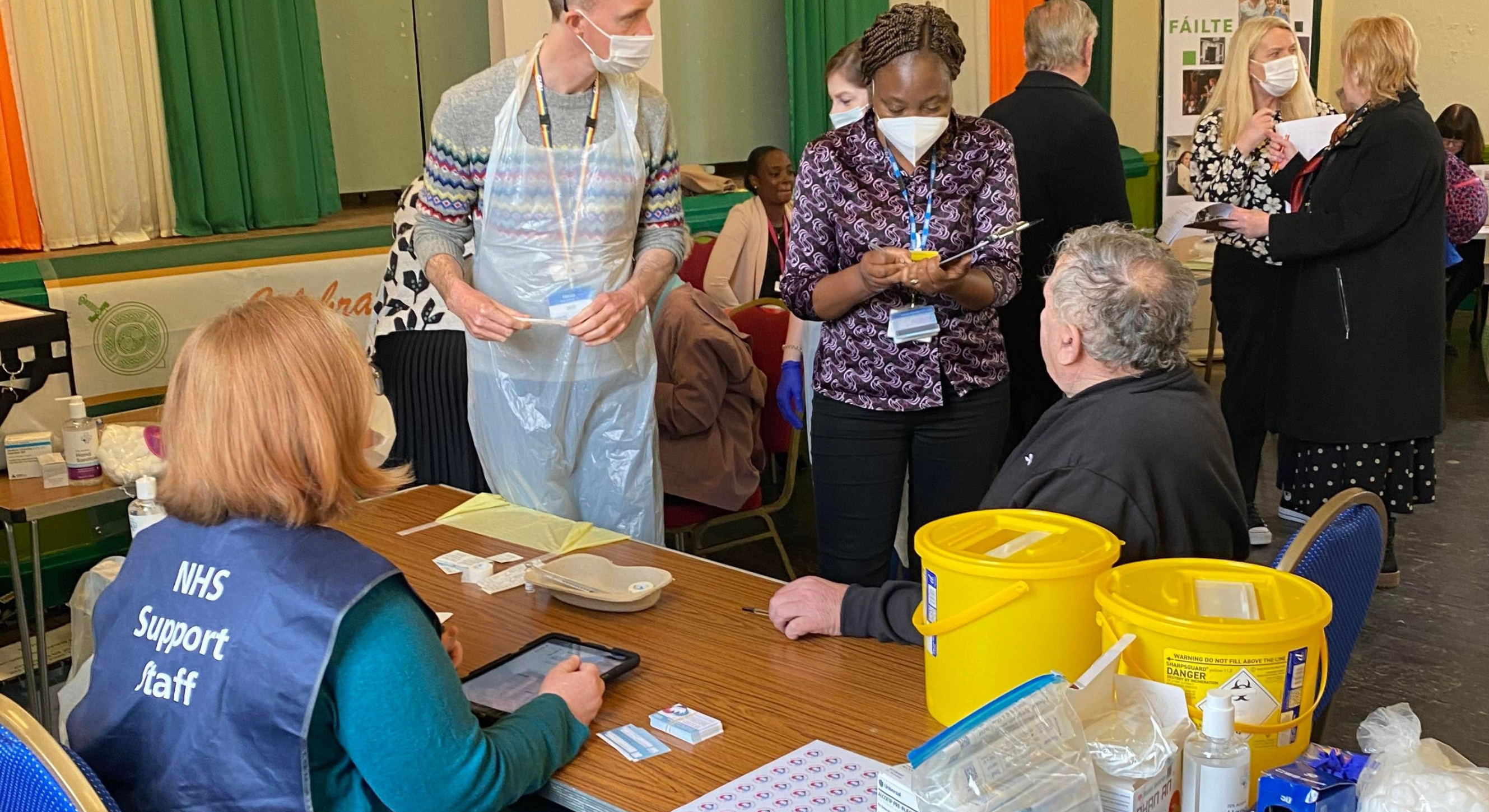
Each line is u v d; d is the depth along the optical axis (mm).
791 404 3289
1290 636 1108
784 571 3836
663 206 2375
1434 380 3195
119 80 3449
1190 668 1124
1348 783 1054
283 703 1131
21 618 2598
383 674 1148
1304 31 6199
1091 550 1307
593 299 2215
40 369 2641
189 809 1170
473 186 2283
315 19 3842
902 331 2217
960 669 1331
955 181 2246
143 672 1202
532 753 1273
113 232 3516
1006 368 2389
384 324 2855
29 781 1107
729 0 5164
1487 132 6863
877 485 2354
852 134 2281
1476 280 6414
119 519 3488
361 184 4215
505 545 2082
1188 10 6098
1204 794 1069
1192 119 6180
